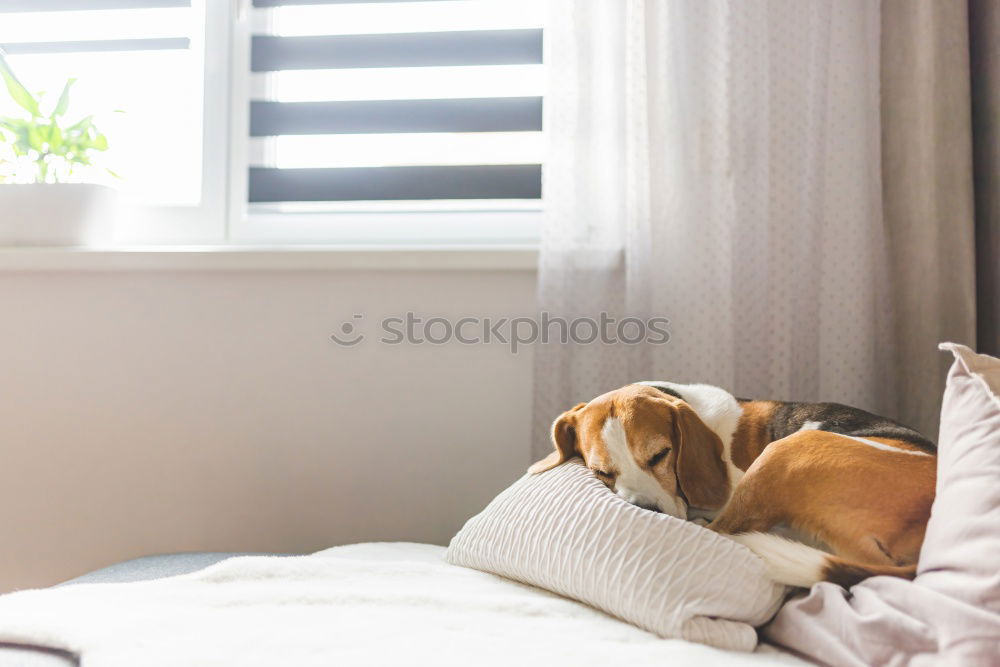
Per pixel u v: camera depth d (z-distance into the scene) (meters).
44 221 1.76
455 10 1.86
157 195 1.94
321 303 1.72
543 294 1.58
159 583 1.02
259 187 1.89
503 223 1.81
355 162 1.87
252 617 0.90
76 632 0.83
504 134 1.84
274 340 1.72
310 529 1.71
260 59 1.89
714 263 1.54
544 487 1.17
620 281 1.61
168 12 1.93
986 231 1.54
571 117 1.60
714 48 1.57
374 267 1.68
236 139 1.88
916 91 1.52
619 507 1.03
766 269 1.54
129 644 0.81
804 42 1.55
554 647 0.84
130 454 1.73
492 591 1.05
